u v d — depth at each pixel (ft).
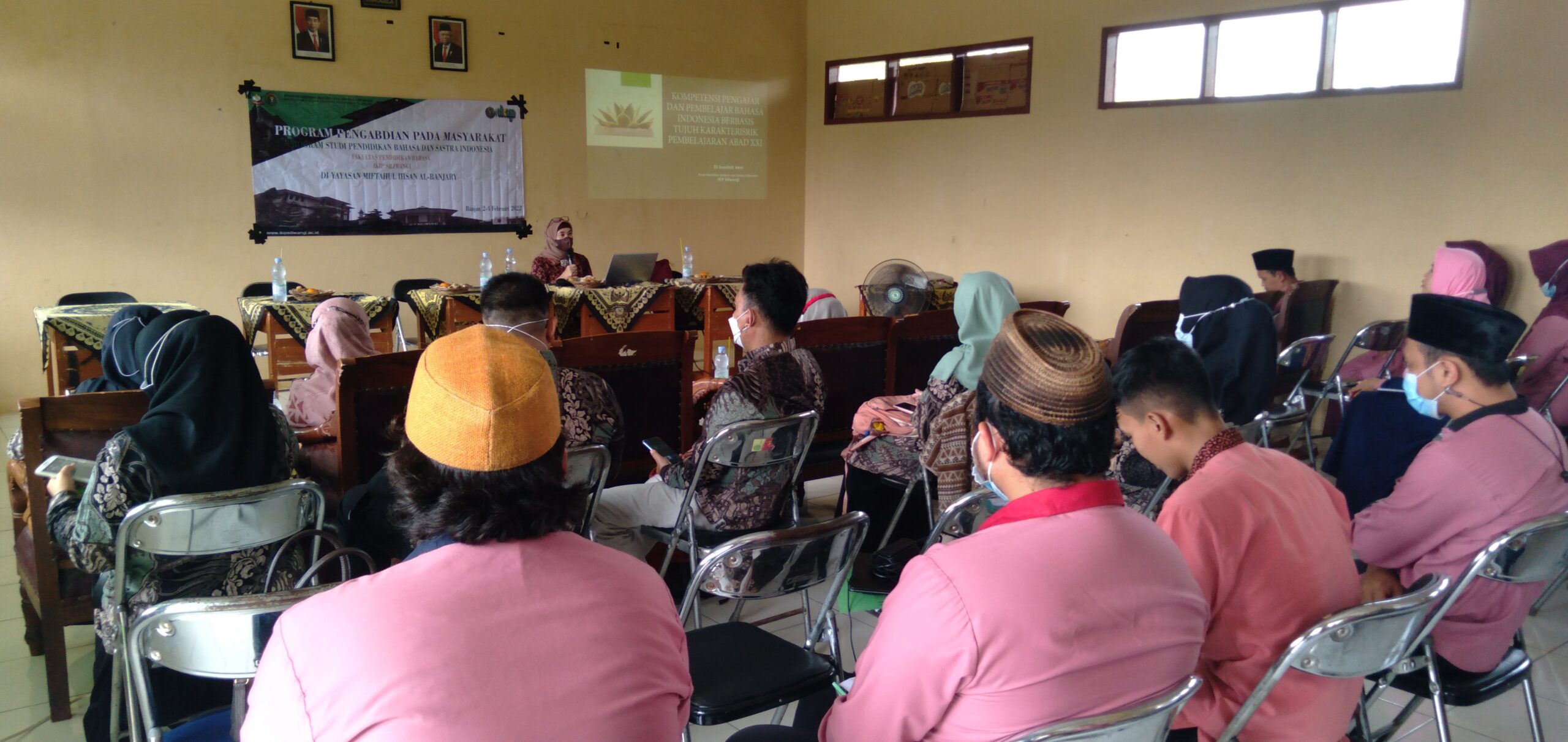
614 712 2.72
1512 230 14.26
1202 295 10.11
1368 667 4.28
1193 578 3.66
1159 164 18.66
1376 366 13.93
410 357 8.41
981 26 21.53
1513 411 5.50
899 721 3.40
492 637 2.64
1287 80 16.75
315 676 2.59
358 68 20.06
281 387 17.24
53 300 17.80
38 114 17.24
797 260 27.02
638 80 23.56
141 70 17.99
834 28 25.17
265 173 19.39
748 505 7.75
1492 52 14.21
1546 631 8.71
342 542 6.55
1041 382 3.45
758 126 25.59
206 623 4.04
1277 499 4.27
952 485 7.70
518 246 22.56
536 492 2.84
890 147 24.13
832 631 5.80
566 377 7.20
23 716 7.32
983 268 22.31
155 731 4.26
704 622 8.78
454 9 20.94
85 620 7.15
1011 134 21.27
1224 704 4.31
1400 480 5.95
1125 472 7.68
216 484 5.69
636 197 24.02
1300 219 16.74
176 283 18.86
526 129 22.22
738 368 7.64
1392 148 15.44
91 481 5.37
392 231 20.94
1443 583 4.42
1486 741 7.05
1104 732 3.20
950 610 3.25
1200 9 17.66
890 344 11.85
